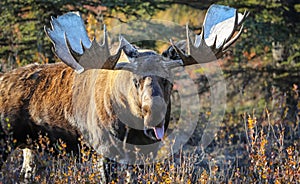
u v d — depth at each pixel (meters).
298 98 30.38
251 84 32.78
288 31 30.89
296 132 24.73
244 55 31.47
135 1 30.11
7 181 17.97
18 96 19.30
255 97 32.34
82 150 17.38
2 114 19.31
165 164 17.62
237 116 30.11
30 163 19.56
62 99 18.75
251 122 18.06
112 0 29.83
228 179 18.31
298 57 31.78
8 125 18.94
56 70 19.39
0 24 30.00
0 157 18.81
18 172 19.03
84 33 18.05
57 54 17.14
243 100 32.06
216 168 17.53
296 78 31.66
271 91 31.41
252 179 17.56
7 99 19.36
